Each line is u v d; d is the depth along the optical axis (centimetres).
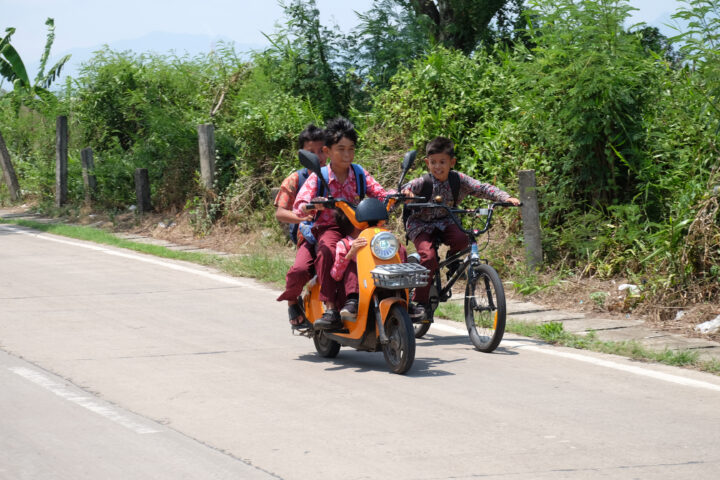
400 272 675
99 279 1201
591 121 1073
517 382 668
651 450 504
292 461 487
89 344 805
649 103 1130
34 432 543
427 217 824
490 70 1470
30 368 711
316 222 732
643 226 1070
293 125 1606
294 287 748
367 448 509
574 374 692
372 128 1534
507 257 1142
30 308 989
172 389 648
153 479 461
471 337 805
